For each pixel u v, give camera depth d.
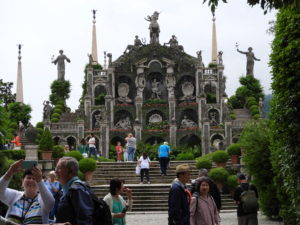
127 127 67.31
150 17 72.12
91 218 6.88
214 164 31.45
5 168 19.17
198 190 10.62
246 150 21.16
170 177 30.12
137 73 69.25
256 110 65.62
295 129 14.28
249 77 73.38
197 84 68.38
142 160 28.38
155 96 69.56
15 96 77.25
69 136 62.06
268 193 20.08
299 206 14.58
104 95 68.81
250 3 11.60
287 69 14.42
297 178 14.54
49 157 28.98
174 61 69.94
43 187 8.03
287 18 14.65
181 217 9.92
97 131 62.69
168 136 64.38
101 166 31.91
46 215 8.07
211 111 66.19
